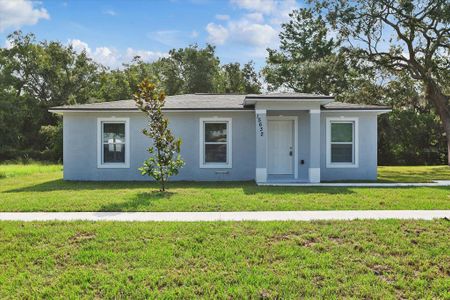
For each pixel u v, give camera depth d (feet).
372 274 17.34
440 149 102.17
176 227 23.44
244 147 52.19
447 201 32.45
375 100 101.60
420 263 18.44
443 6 82.02
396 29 89.56
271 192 37.73
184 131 52.08
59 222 24.88
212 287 16.22
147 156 51.93
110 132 52.21
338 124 52.75
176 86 161.27
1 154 125.70
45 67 151.84
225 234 22.16
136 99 40.04
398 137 101.96
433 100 89.86
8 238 21.63
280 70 127.75
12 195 36.76
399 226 23.57
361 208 29.55
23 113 140.46
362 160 52.60
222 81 160.45
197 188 41.75
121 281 16.66
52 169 78.02
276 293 15.67
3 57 148.97
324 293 15.71
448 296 15.48
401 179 53.72
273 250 19.81
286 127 53.47
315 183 47.09
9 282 16.62
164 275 17.25
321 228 23.09
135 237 21.72
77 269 17.88
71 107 50.26
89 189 41.47
